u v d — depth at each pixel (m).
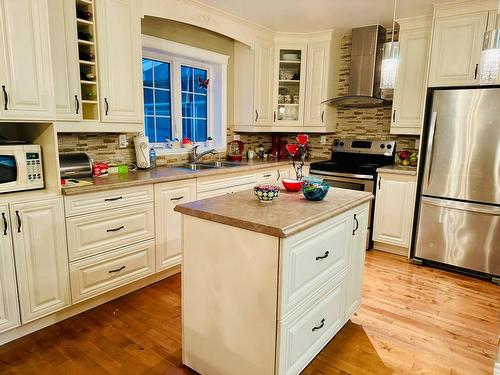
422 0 3.06
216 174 3.23
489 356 2.03
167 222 2.85
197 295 1.78
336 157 4.43
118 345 2.08
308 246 1.62
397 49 2.27
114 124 2.71
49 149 2.18
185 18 3.15
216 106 4.20
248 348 1.62
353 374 1.87
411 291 2.84
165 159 3.61
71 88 2.39
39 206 2.07
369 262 3.47
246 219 1.54
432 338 2.20
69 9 2.33
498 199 2.97
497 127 2.89
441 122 3.16
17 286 2.03
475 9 2.99
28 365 1.89
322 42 4.13
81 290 2.35
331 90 4.30
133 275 2.66
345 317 2.18
